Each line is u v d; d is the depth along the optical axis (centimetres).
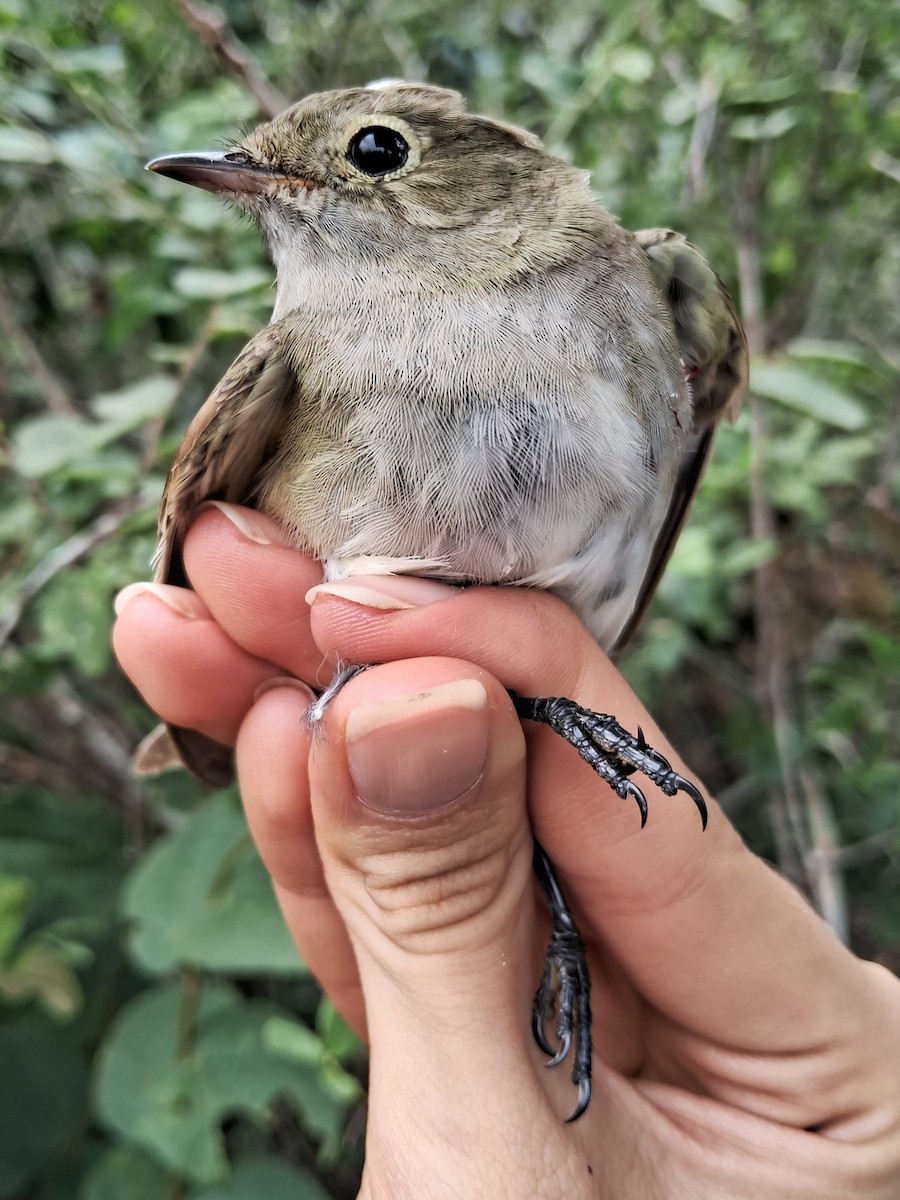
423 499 8
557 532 8
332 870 8
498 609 8
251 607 9
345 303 9
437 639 8
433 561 8
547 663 8
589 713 8
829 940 9
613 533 8
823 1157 9
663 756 8
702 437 12
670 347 9
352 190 9
